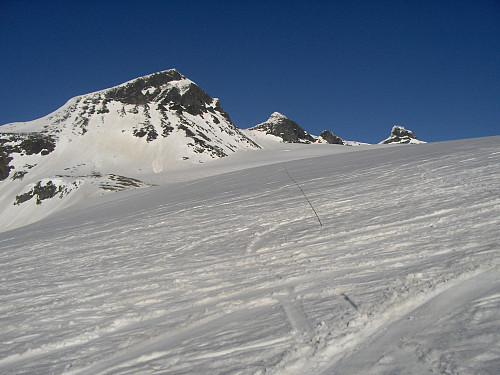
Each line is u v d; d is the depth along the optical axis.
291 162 26.11
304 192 10.91
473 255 3.44
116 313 3.90
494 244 3.68
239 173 24.28
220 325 3.05
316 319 2.74
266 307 3.27
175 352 2.67
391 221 5.70
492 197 5.94
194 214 10.96
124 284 5.06
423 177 9.51
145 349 2.85
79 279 5.82
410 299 2.74
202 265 5.34
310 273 4.00
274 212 8.75
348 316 2.67
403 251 4.11
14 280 6.50
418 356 2.03
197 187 20.27
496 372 1.77
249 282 4.13
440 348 2.06
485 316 2.30
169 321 3.39
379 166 13.73
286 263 4.61
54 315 4.18
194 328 3.11
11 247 11.28
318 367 2.12
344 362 2.12
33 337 3.58
